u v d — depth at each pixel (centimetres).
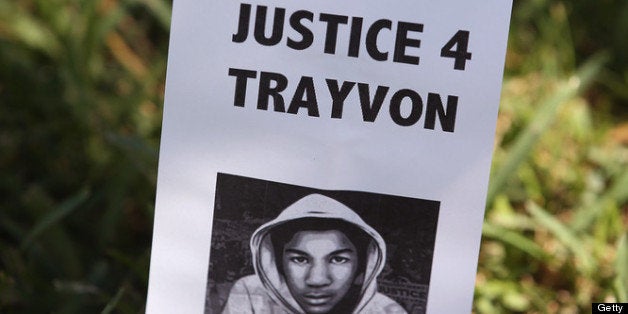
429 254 111
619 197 178
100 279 152
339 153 110
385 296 113
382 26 108
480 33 107
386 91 109
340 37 108
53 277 157
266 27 109
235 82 110
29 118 194
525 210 185
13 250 159
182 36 109
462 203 110
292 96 109
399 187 110
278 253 113
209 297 114
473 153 109
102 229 165
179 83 110
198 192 112
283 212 112
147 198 177
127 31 228
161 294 114
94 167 184
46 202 169
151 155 169
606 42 235
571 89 182
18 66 200
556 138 199
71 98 196
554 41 228
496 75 107
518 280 167
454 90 108
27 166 186
